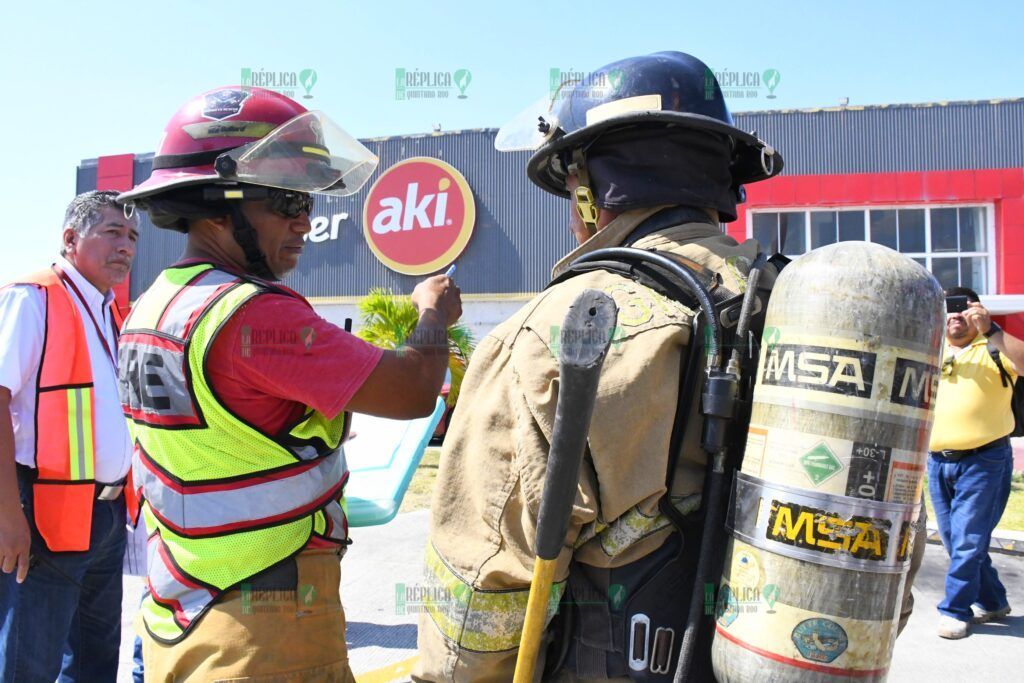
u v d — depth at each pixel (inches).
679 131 63.7
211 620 58.1
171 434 59.4
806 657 47.3
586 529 56.0
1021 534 250.1
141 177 939.3
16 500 98.0
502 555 55.1
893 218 840.9
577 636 57.7
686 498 55.7
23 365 102.6
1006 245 816.9
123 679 145.7
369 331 349.1
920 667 155.9
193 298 59.4
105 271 112.7
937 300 50.3
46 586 105.0
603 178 64.5
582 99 66.5
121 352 64.8
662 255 58.4
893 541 47.9
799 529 47.9
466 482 58.2
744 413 55.4
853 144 853.2
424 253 851.4
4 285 106.4
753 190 840.3
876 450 47.6
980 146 837.8
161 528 61.4
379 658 154.2
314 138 65.1
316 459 61.6
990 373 169.6
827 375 48.4
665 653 55.1
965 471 171.8
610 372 53.5
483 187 848.3
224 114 63.9
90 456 108.1
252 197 63.7
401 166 860.0
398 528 247.4
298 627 58.9
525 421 54.4
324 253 882.8
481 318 842.2
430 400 61.6
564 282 61.1
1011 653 162.6
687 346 55.7
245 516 58.6
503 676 56.9
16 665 104.2
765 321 54.1
